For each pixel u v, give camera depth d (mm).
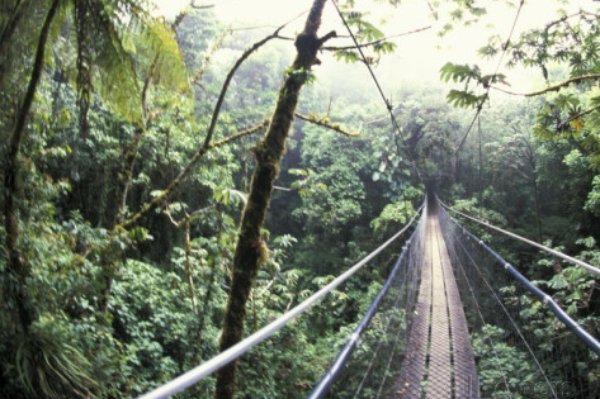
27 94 4105
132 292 6977
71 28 5219
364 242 15156
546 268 10984
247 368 6035
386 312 3574
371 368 2787
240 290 4777
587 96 5121
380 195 17656
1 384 3559
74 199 8594
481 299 5676
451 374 3939
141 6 4828
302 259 15547
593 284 6355
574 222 12336
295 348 7012
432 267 9547
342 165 16969
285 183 19000
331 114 19969
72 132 7785
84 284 4707
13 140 4141
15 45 4336
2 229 4195
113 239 5680
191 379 973
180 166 9438
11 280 3854
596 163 4352
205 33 13984
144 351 6164
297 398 6176
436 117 19688
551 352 3238
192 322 6840
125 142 8648
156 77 5508
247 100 17922
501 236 13602
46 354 3699
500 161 17203
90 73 4652
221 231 6793
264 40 5531
